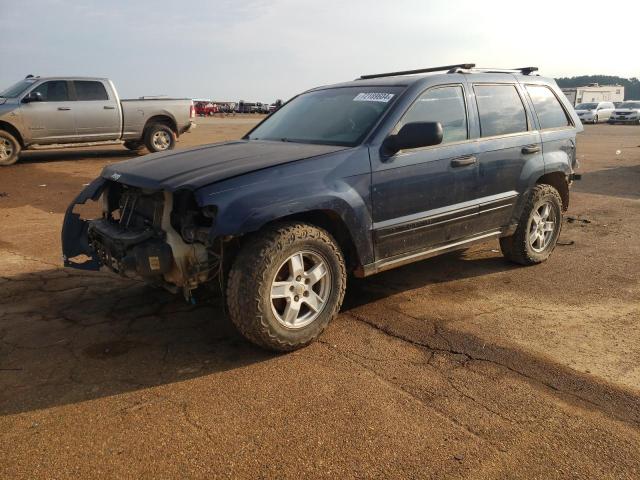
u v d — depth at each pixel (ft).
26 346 12.44
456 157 14.85
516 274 17.60
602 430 9.26
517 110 17.28
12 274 17.51
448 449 8.75
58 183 36.09
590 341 12.67
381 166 13.26
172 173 12.08
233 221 10.81
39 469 8.29
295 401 10.14
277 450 8.71
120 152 55.36
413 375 11.11
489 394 10.39
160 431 9.22
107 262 13.07
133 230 12.55
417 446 8.82
